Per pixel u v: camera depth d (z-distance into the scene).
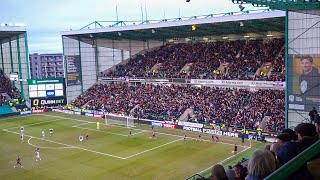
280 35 73.56
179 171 39.12
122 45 91.88
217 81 66.06
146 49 93.62
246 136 52.69
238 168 11.91
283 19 53.31
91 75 90.00
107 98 81.31
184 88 73.31
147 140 54.16
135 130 61.62
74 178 38.22
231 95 64.94
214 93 67.56
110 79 85.94
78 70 87.69
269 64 66.25
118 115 71.00
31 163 44.16
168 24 63.47
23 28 83.69
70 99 87.00
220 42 81.00
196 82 69.44
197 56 79.69
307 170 3.91
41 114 81.06
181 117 64.12
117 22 84.88
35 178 38.62
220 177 6.69
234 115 58.81
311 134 5.94
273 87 58.72
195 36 84.56
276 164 5.41
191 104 66.75
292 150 5.22
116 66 90.25
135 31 73.94
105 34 80.88
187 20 60.78
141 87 80.56
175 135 56.84
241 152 45.41
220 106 62.78
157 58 85.88
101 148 50.34
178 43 89.00
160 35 81.44
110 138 56.31
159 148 49.28
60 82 84.94
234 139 52.69
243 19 53.97
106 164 42.84
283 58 64.31
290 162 3.59
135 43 92.75
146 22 72.44
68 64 85.88
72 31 81.81
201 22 59.09
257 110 57.75
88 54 88.94
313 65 40.09
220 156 44.16
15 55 89.69
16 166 43.00
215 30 70.88
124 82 85.88
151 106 70.75
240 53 73.62
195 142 51.91
